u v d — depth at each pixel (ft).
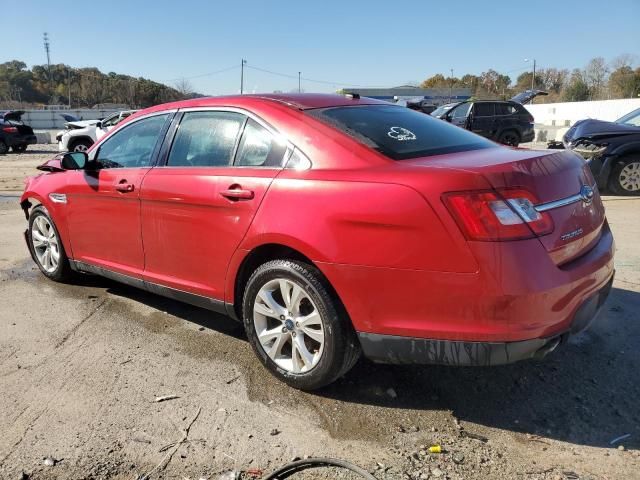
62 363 11.97
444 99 183.32
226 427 9.63
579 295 9.19
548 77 326.44
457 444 9.11
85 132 62.59
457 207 8.52
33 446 9.14
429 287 8.79
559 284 8.73
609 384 10.83
